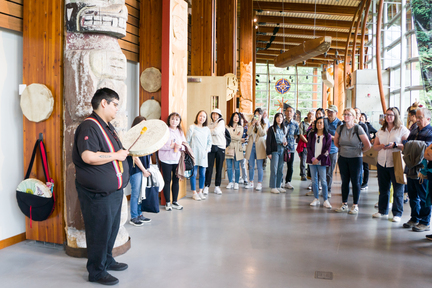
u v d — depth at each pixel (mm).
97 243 2682
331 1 16266
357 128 4844
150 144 2830
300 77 32781
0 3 3242
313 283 2727
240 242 3697
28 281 2736
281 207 5348
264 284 2701
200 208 5230
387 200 4766
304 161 8188
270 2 16922
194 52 8508
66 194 3273
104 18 3135
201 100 8016
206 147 5785
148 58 5676
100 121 2629
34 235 3553
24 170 3508
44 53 3352
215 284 2693
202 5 8430
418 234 4027
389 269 3018
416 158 3900
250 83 13719
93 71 3143
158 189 4410
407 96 12500
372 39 16781
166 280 2760
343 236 3939
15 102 3545
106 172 2598
